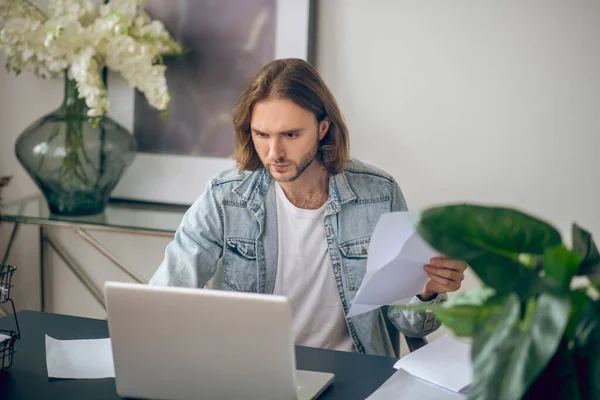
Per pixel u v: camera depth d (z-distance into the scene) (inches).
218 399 48.1
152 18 102.0
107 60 95.7
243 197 74.1
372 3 96.6
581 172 93.3
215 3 100.1
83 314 112.7
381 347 72.8
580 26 91.0
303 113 66.3
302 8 96.8
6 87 109.8
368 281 52.6
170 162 104.5
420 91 96.7
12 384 52.4
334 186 73.4
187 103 103.0
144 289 46.9
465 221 34.0
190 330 46.8
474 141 96.0
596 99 91.7
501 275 34.1
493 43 93.7
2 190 111.9
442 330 101.5
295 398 46.9
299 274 73.5
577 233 36.9
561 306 31.3
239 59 100.1
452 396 50.4
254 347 46.0
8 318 66.1
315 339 73.6
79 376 54.0
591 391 32.3
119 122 105.8
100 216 98.3
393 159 99.0
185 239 73.1
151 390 49.4
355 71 98.4
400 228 50.5
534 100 93.6
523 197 95.5
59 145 95.0
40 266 111.1
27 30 92.4
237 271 73.9
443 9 94.6
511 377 30.8
